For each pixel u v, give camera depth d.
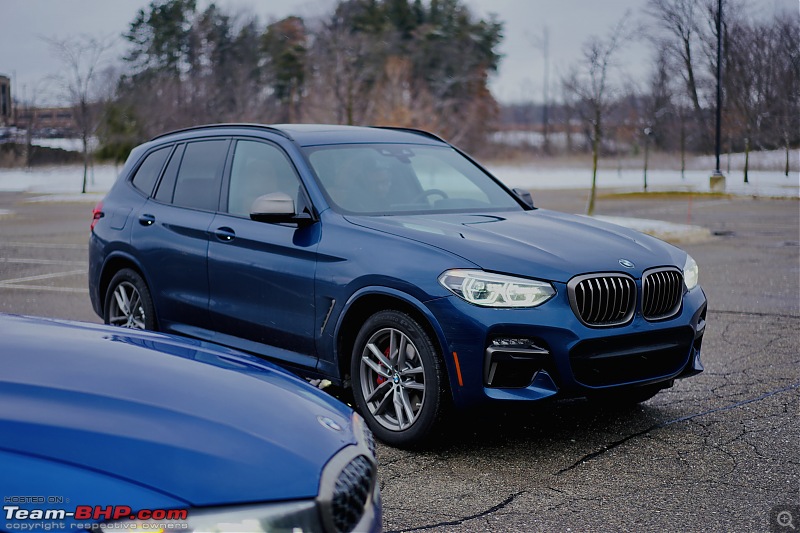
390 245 4.70
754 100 44.53
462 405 4.39
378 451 4.64
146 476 1.98
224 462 2.09
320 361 5.00
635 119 53.31
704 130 58.97
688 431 4.98
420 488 4.09
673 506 3.87
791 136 44.00
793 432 4.95
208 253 5.59
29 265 12.91
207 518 1.97
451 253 4.51
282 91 77.31
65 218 23.23
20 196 36.12
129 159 6.75
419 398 4.64
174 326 5.92
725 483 4.16
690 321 4.89
